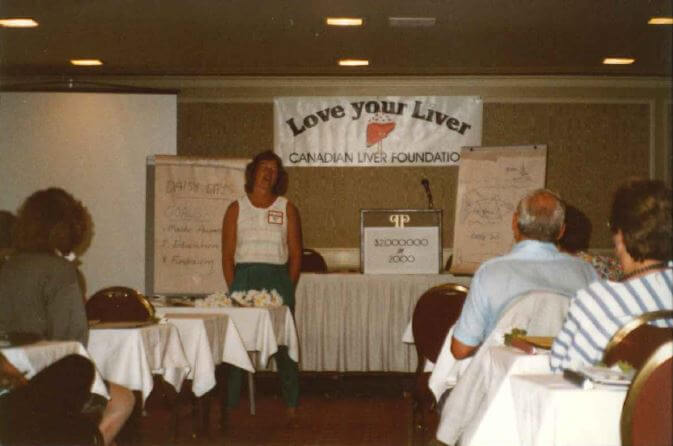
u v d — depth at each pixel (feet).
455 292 13.88
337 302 22.94
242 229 19.15
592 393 7.13
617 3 19.80
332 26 22.18
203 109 28.78
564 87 28.50
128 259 27.53
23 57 25.86
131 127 27.73
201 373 14.62
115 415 11.03
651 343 7.48
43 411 8.91
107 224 27.58
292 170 28.84
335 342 22.90
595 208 28.50
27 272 10.69
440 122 28.71
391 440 17.07
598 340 7.84
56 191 11.16
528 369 8.66
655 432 6.64
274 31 22.70
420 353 14.15
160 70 27.91
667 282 7.91
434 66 27.27
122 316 15.21
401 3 19.98
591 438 7.15
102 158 27.66
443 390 11.81
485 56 25.76
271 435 17.43
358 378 23.77
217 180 26.86
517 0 19.63
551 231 10.73
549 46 24.39
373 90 28.76
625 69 27.58
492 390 9.18
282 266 19.22
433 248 25.08
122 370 12.30
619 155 28.50
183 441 16.69
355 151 28.78
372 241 25.13
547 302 10.14
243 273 19.03
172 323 14.14
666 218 8.00
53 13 20.84
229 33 22.97
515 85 28.58
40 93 27.68
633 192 8.16
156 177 26.78
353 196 28.84
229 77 28.66
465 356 10.79
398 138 28.76
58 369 9.01
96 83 28.30
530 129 28.53
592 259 14.74
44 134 27.68
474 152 26.63
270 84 28.76
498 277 10.53
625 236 8.14
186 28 22.38
